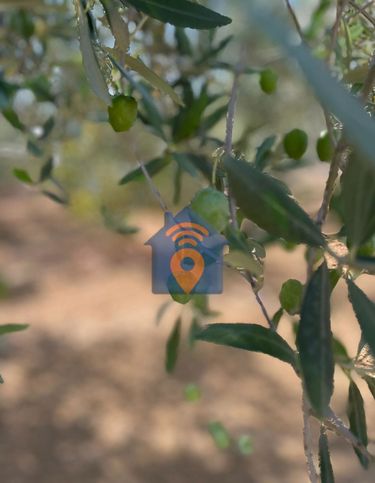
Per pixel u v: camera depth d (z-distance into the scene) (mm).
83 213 2158
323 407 386
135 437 2566
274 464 2424
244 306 3363
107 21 484
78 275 4242
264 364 3031
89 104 934
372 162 258
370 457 442
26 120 979
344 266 439
